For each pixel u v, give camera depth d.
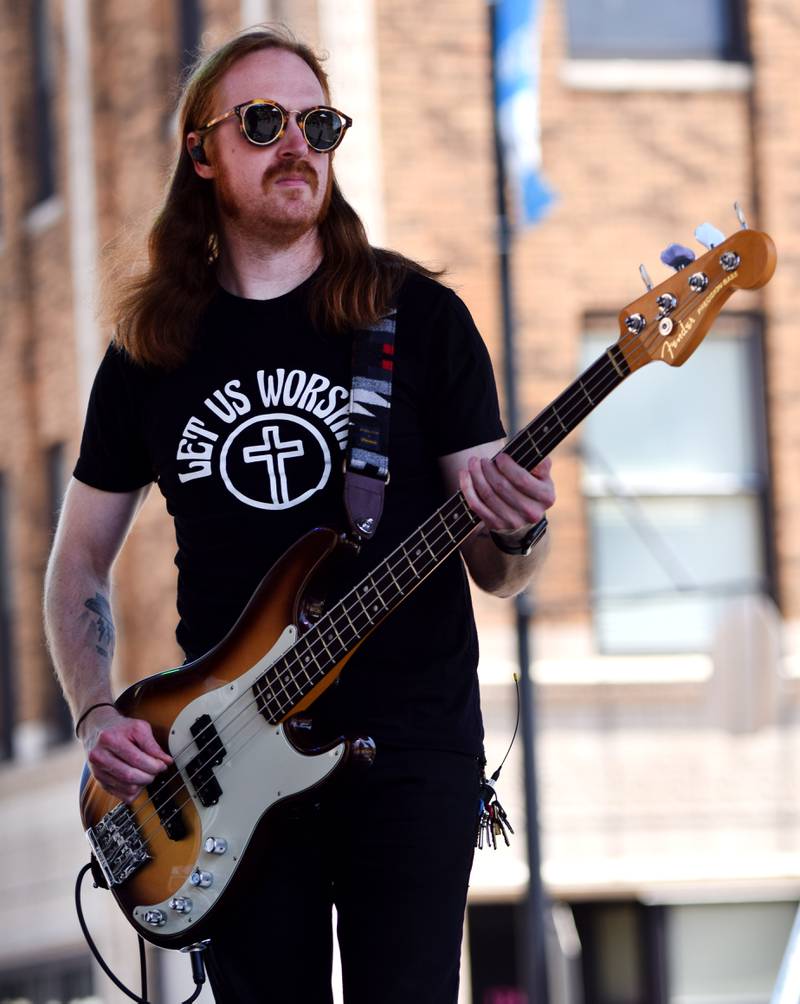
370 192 13.55
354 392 3.90
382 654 3.87
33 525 17.16
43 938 16.47
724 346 14.23
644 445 14.12
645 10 14.23
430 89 13.68
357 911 3.83
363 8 13.63
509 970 13.34
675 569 13.98
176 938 4.02
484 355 3.99
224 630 4.02
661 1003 13.70
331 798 3.87
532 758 11.01
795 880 13.74
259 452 3.92
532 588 11.95
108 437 4.26
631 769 13.75
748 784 13.86
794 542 14.07
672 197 14.10
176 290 4.06
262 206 3.95
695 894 13.77
